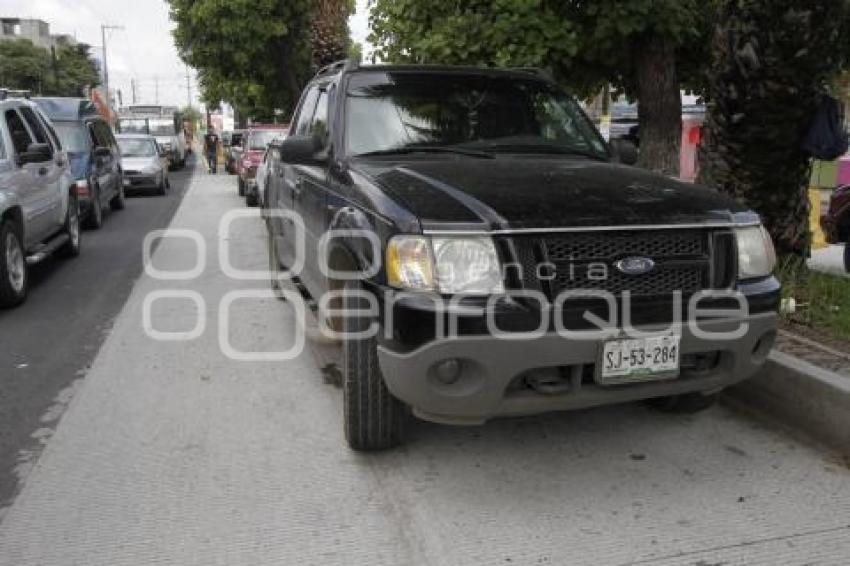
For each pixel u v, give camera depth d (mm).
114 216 15312
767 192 5961
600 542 3262
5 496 3701
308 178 5219
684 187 4016
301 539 3309
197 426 4512
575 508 3545
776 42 5402
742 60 5578
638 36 7617
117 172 16078
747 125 5766
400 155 4574
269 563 3139
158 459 4078
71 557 3186
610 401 3521
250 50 28062
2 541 3307
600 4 7195
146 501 3643
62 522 3459
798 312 5480
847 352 4703
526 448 4156
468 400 3338
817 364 4492
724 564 3104
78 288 8297
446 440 4246
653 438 4273
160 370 5508
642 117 8023
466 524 3412
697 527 3373
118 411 4750
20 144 8273
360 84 4945
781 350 4734
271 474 3896
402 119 4797
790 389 4309
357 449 4086
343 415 4352
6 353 5961
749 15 5480
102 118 16156
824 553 3172
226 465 4004
